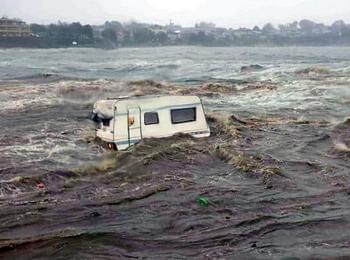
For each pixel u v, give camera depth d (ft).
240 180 53.47
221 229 40.81
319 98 118.52
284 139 72.95
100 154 63.98
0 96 122.11
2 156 63.87
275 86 141.90
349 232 39.96
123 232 40.34
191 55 433.89
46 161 61.62
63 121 89.97
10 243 38.32
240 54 445.78
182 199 47.65
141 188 50.90
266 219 42.57
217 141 69.82
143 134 66.85
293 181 52.70
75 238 39.11
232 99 118.62
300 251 36.58
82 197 48.60
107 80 161.58
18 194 49.60
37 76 183.42
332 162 60.39
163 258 35.94
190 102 70.18
